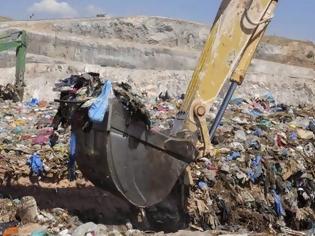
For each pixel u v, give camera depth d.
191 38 60.03
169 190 7.87
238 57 8.11
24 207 8.87
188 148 7.86
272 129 13.85
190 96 8.15
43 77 35.88
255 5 8.05
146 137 7.62
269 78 39.22
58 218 8.97
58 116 7.92
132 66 53.41
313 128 14.27
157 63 53.75
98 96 7.45
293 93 38.59
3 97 21.77
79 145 7.78
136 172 7.60
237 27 8.10
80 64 43.59
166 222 8.91
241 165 11.59
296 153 12.47
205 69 8.12
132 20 59.91
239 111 15.83
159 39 59.31
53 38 53.44
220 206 10.56
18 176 10.80
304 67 58.81
